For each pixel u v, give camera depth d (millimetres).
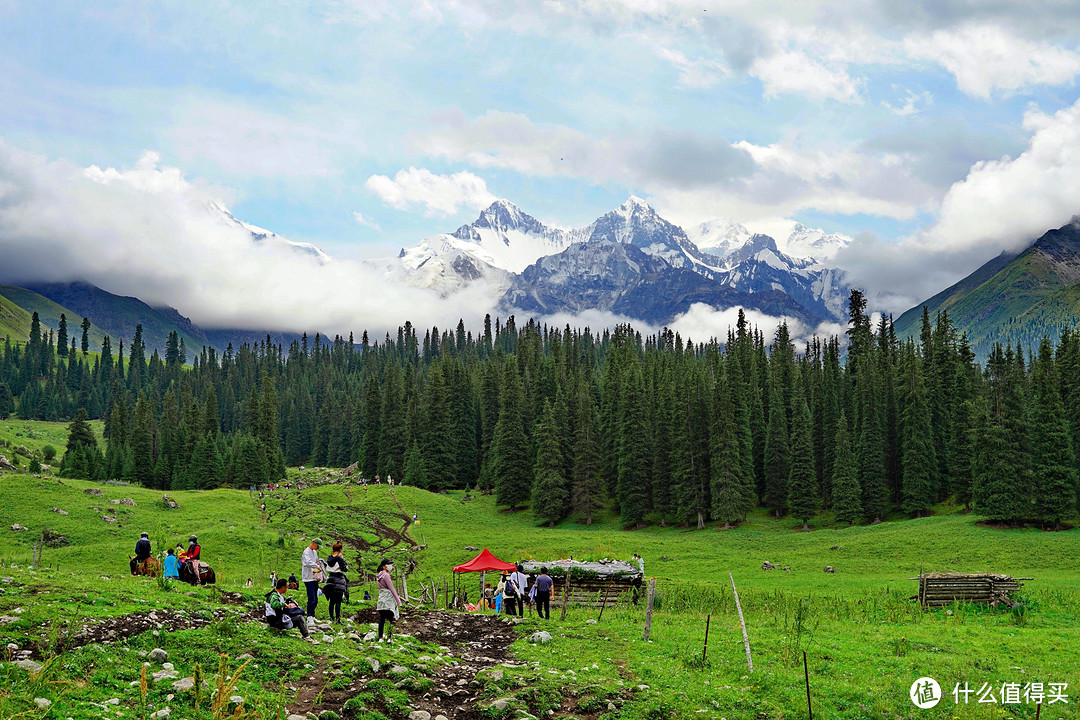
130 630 17719
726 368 120438
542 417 128000
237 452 135000
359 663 18016
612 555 74812
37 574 24500
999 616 33719
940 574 37844
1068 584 49344
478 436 143500
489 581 60844
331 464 172250
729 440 99000
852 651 23125
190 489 123312
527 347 197750
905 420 98062
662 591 43438
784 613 32656
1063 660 22922
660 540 89000
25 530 74750
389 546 86938
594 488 109375
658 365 150250
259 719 13500
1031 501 76625
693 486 100750
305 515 97188
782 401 119062
